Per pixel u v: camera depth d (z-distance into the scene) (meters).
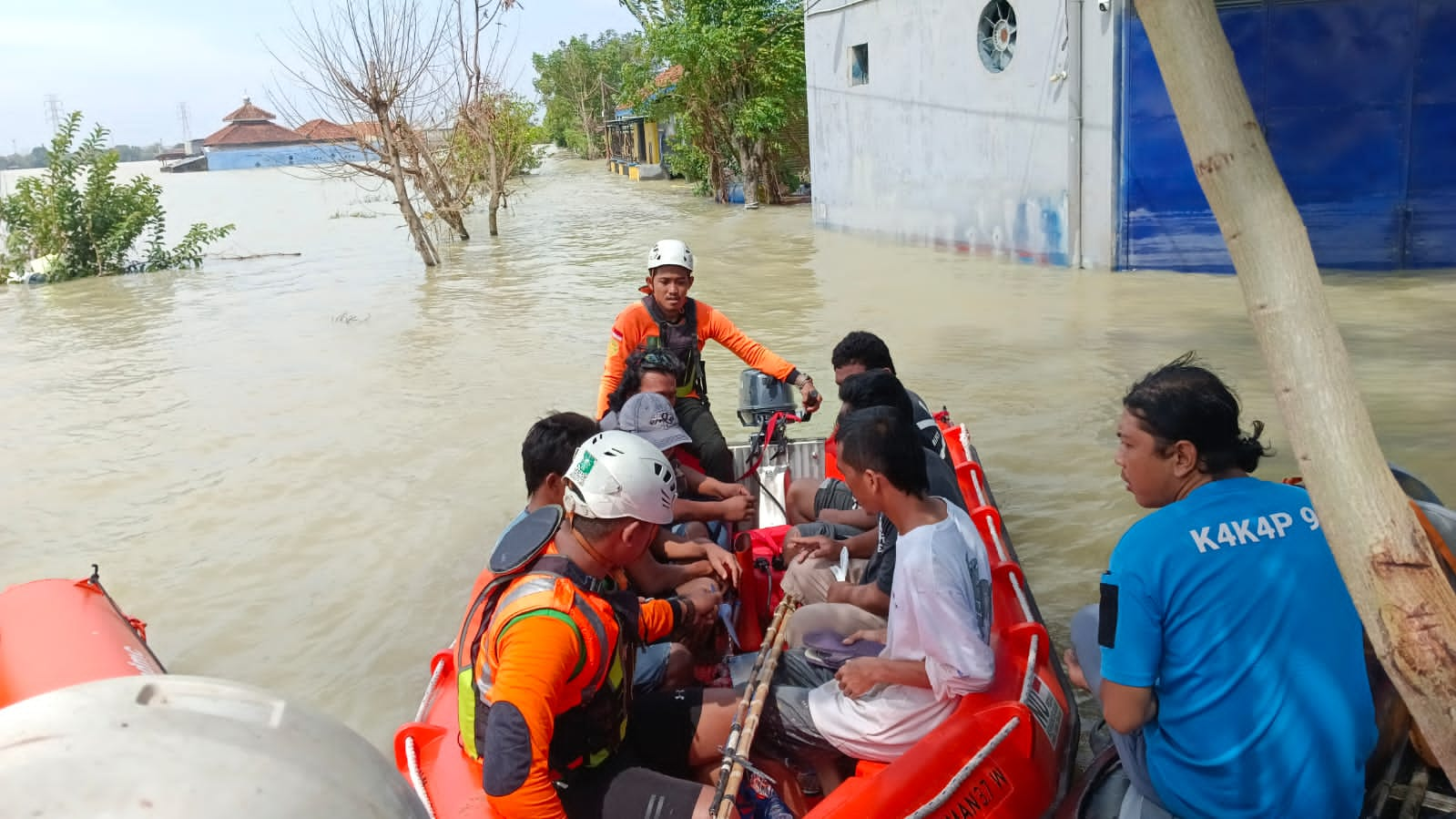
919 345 9.51
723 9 23.55
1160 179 12.03
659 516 2.51
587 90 65.69
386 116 18.27
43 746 1.19
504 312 12.62
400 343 11.21
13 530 6.39
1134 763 2.58
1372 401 7.07
